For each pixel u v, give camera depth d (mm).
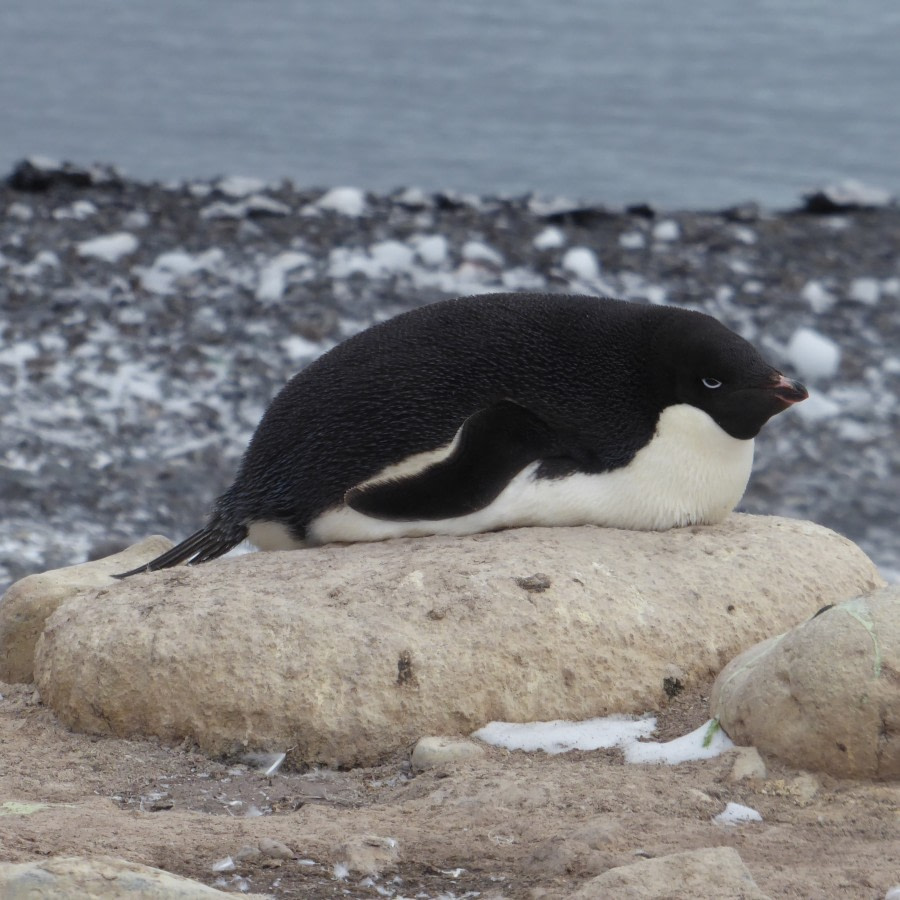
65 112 129250
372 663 19641
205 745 19641
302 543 22859
